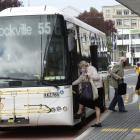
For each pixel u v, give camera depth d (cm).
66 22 1511
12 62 1492
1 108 1473
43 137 1503
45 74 1476
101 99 1739
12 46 1500
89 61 1880
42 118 1464
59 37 1487
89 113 1833
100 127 1638
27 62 1488
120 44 15462
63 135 1539
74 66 1563
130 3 2475
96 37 2094
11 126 1484
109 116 1966
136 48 15762
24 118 1466
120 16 17700
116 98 2123
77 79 1605
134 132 1512
